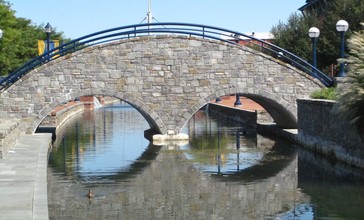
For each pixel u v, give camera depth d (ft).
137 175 71.77
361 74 65.26
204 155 89.97
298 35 171.94
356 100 66.03
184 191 61.57
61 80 103.60
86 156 90.33
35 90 103.19
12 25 164.86
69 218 49.57
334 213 50.88
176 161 83.87
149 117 109.50
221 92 106.83
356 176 68.90
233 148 98.78
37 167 56.80
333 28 158.30
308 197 57.52
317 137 87.92
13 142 76.64
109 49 104.42
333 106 72.59
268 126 126.00
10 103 102.78
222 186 64.08
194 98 106.63
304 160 82.79
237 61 106.83
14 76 103.50
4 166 57.57
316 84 107.34
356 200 55.62
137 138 118.11
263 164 79.82
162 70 105.91
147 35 105.29
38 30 230.89
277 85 107.45
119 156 89.81
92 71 104.22
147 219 49.57
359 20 153.17
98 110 251.19
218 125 154.71
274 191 60.85
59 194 59.88
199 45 106.22
